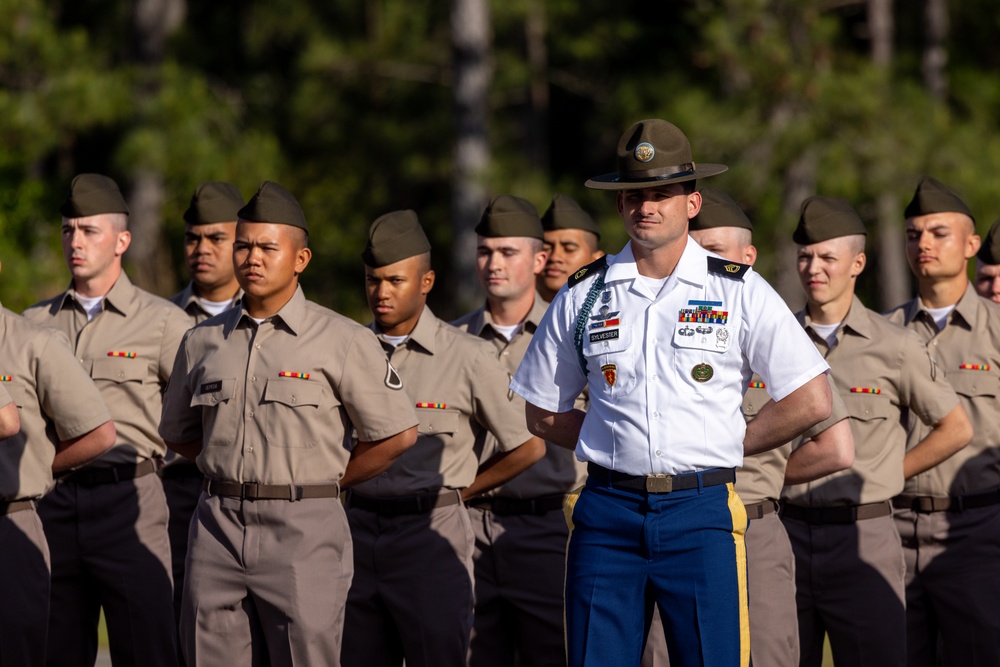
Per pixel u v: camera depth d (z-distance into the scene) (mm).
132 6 62406
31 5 50625
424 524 17578
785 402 13320
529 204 20047
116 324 19594
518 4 62469
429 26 68062
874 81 48688
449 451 17844
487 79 61969
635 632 13328
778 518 17703
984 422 19547
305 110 66312
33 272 43000
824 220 18453
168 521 19891
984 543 19234
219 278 21125
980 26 67438
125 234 20016
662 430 13195
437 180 70125
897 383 18312
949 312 20078
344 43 67812
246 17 74062
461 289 55750
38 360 16844
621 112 59094
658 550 13164
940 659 20234
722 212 18328
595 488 13555
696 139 49188
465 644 17672
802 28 51375
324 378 15469
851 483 18125
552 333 14062
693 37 62125
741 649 13102
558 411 14195
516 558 19047
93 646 19562
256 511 15188
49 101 48938
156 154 51812
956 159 48188
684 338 13258
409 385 18000
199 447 16266
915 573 19547
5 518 16531
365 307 66688
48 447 17062
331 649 15219
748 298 13266
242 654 15328
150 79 54719
